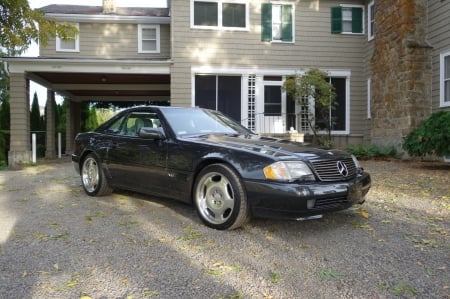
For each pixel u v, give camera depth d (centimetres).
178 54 1545
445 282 308
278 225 459
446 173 870
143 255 366
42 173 1017
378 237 417
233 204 424
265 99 1609
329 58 1644
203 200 459
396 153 1262
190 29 1552
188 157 471
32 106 2125
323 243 399
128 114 596
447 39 1161
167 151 498
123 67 1512
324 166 425
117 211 530
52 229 450
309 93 1505
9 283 306
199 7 1559
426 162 1116
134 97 2311
